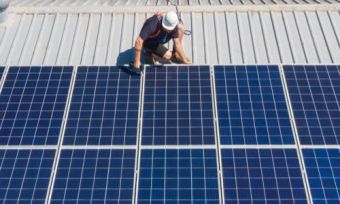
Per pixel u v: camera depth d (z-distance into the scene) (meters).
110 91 12.30
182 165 10.68
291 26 14.45
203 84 12.41
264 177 10.42
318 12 14.82
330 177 10.40
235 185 10.30
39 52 13.82
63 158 10.86
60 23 14.68
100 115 11.74
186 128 11.42
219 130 11.34
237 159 10.74
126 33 14.38
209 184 10.33
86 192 10.27
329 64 12.84
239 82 12.42
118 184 10.38
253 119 11.57
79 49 13.91
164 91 12.27
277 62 13.41
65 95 12.21
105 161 10.79
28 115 11.77
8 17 14.73
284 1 16.78
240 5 15.03
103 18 14.80
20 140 11.23
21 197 10.20
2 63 13.46
